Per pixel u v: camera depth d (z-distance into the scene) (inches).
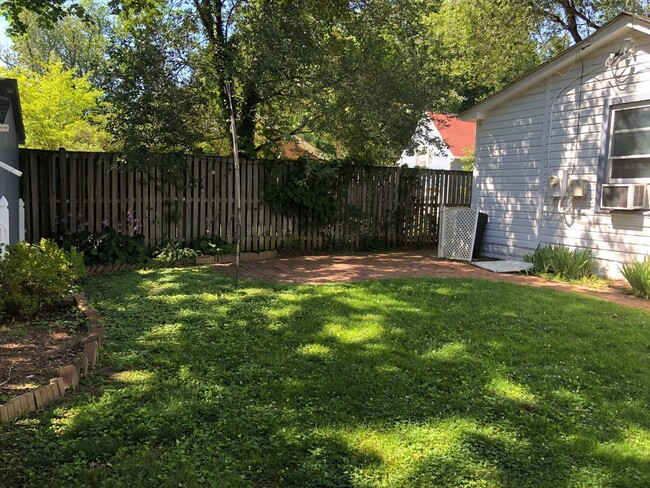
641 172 310.2
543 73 362.9
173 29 351.3
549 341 184.5
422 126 446.9
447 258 407.8
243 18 362.3
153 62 326.3
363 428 116.8
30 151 315.3
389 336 184.2
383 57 388.2
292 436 112.5
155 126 330.6
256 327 192.7
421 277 309.0
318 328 192.5
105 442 107.9
